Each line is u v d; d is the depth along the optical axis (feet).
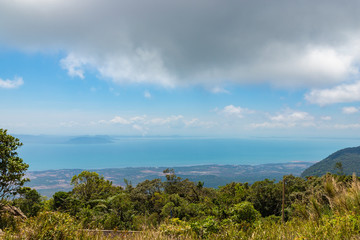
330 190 20.61
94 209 43.42
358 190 19.27
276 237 15.44
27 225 15.98
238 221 20.07
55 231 15.28
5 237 14.69
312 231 14.85
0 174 21.90
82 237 16.10
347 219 15.24
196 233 17.57
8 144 22.93
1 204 21.30
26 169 23.12
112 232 19.63
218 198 55.36
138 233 18.20
